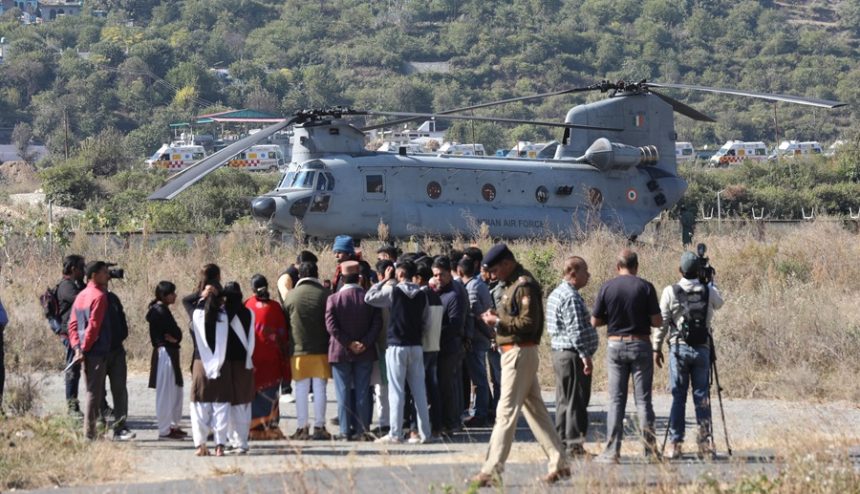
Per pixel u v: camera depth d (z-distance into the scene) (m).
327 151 79.12
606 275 62.06
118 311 33.19
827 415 35.22
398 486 25.33
